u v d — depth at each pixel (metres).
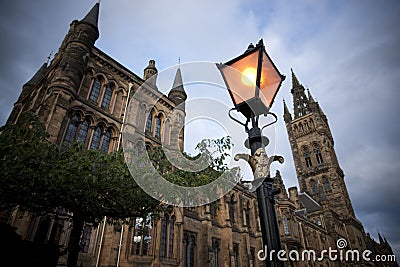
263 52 4.58
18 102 28.61
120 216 10.12
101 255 17.31
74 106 19.78
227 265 29.27
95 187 8.48
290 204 47.22
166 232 22.25
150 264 19.20
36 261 8.73
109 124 21.92
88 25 23.50
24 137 8.45
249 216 38.69
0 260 8.04
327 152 83.38
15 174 7.40
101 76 23.33
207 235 28.16
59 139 17.73
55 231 15.27
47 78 23.59
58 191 8.22
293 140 92.75
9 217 14.11
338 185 76.94
